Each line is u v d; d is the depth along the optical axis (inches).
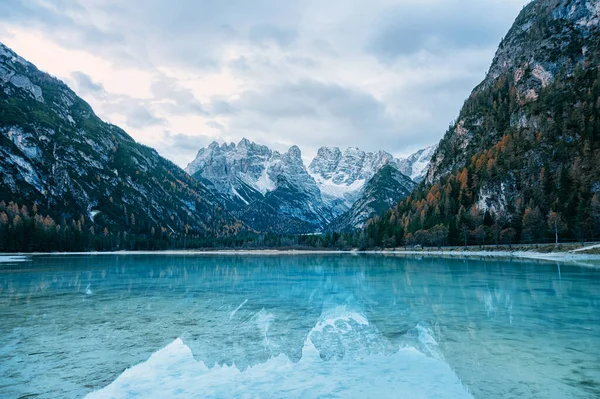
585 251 3366.1
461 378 590.6
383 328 920.3
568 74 7145.7
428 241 5930.1
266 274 2598.4
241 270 2994.6
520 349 729.0
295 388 565.6
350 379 597.6
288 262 4148.6
